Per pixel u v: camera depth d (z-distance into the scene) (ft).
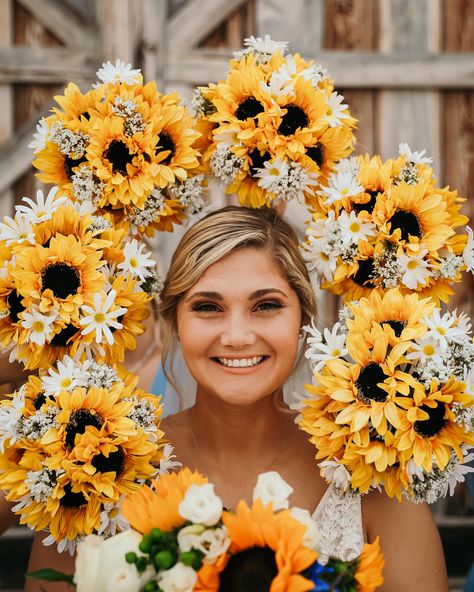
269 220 6.77
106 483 5.75
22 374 6.97
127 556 4.57
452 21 12.08
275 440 6.89
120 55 11.66
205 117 6.73
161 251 11.31
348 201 6.40
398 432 5.82
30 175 11.76
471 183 12.23
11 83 11.63
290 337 6.41
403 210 6.41
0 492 7.07
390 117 12.09
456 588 11.84
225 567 4.53
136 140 6.33
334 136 6.63
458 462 6.11
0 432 5.82
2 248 6.03
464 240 6.62
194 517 4.53
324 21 11.91
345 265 6.47
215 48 11.78
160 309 7.00
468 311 12.01
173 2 11.69
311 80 6.53
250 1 11.77
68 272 5.98
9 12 11.55
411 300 6.10
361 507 6.66
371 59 11.97
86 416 5.83
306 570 4.56
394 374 5.89
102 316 6.00
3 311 5.99
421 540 6.66
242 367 6.36
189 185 6.58
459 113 12.17
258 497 4.76
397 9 11.98
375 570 4.69
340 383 5.98
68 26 11.62
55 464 5.66
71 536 5.92
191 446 6.98
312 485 6.81
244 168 6.53
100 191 6.35
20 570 11.75
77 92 6.47
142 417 6.04
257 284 6.33
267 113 6.36
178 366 8.64
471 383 5.95
